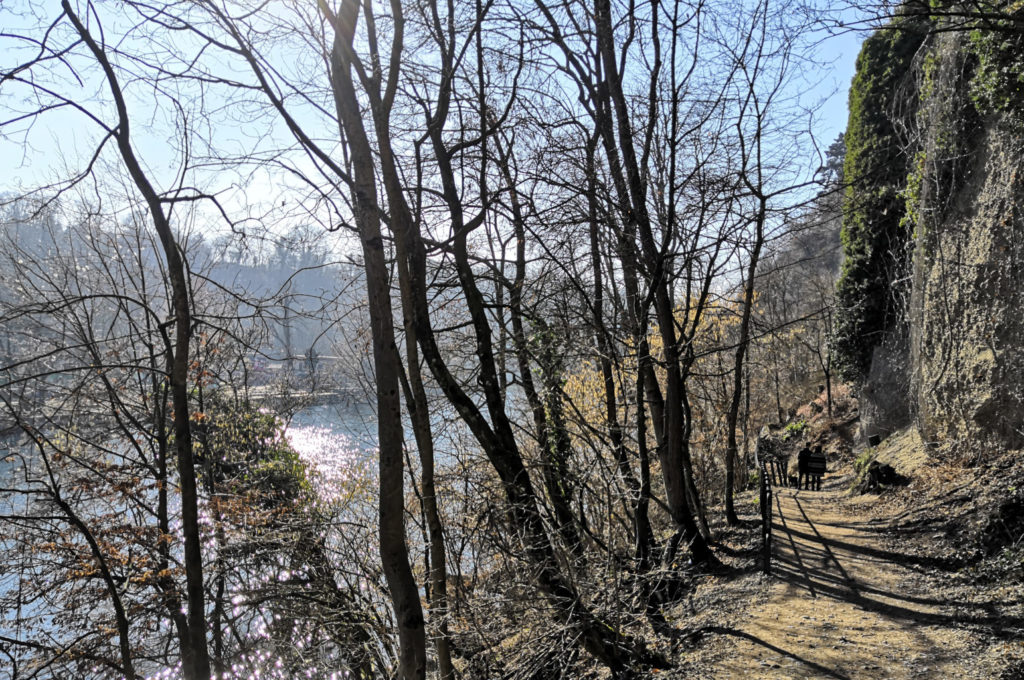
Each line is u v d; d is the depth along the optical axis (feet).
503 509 25.70
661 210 34.42
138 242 45.37
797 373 106.63
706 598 30.42
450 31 26.11
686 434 39.58
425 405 20.90
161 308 45.60
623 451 32.78
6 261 43.75
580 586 25.18
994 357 35.09
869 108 59.06
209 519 40.47
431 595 23.75
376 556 32.24
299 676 32.24
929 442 42.50
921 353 44.86
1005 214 34.88
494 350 31.89
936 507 33.47
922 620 23.17
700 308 35.91
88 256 47.60
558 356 30.17
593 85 33.01
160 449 41.47
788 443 81.15
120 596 37.86
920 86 46.50
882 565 29.66
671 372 34.91
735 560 35.55
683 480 35.63
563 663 25.09
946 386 39.81
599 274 34.06
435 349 27.40
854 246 62.54
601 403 41.55
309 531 32.22
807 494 53.01
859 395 67.72
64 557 37.17
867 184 56.54
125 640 30.55
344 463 44.47
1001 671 18.40
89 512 41.29
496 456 27.07
